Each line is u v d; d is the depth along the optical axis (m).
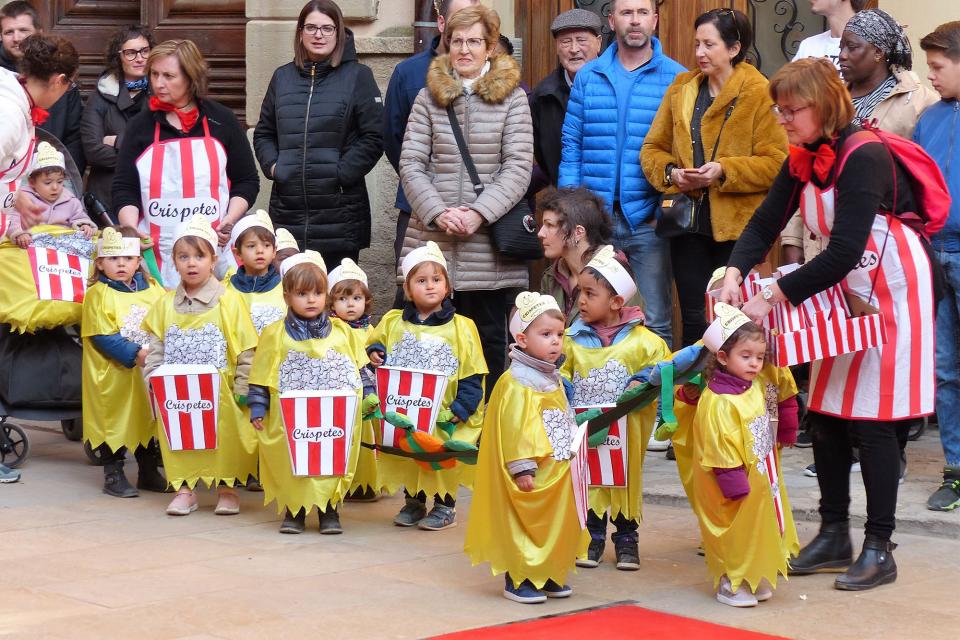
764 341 5.65
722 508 5.59
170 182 8.52
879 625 5.25
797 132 5.71
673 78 8.65
